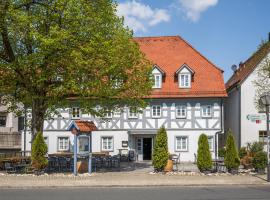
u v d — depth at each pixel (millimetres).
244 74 44656
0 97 30625
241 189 20375
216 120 42656
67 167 31234
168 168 28859
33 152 27250
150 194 18500
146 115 43188
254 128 42531
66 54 26469
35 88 27953
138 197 17422
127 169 32156
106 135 43438
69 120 43812
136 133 42844
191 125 42812
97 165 33844
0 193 19047
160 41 48094
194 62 45531
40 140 27344
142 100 30453
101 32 27156
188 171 28703
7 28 26391
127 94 29750
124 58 28266
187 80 43531
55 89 27578
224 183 22656
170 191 19719
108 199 16828
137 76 29828
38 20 26062
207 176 25859
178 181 23344
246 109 42719
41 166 27219
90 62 26375
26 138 45438
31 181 23250
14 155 37656
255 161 27828
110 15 28188
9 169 29078
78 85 26656
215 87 43062
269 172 23406
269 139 24328
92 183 22547
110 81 28312
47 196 17891
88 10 26797
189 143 42719
